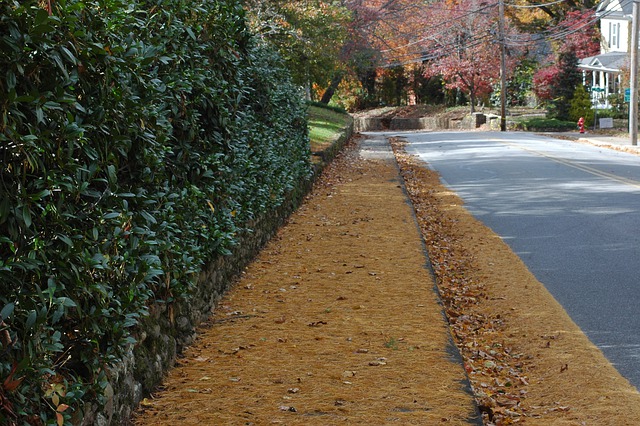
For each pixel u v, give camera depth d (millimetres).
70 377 3967
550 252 10617
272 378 5379
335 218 12930
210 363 5738
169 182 6238
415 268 9039
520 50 60469
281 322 6812
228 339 6344
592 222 12781
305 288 8102
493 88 61062
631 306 7820
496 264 10000
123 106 4402
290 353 5949
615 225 12422
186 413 4746
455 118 62125
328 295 7793
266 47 12867
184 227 6199
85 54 3842
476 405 4883
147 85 4887
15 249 3338
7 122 3176
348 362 5719
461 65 58781
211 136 7230
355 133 46281
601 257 10148
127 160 4926
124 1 4469
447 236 12242
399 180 19125
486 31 56250
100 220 4090
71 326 4031
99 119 4094
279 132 12086
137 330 5004
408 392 5094
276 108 12008
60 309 3506
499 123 52094
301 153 15039
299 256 9773
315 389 5152
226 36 7520
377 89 76562
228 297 7742
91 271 4023
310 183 16641
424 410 4781
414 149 32469
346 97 75500
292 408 4785
